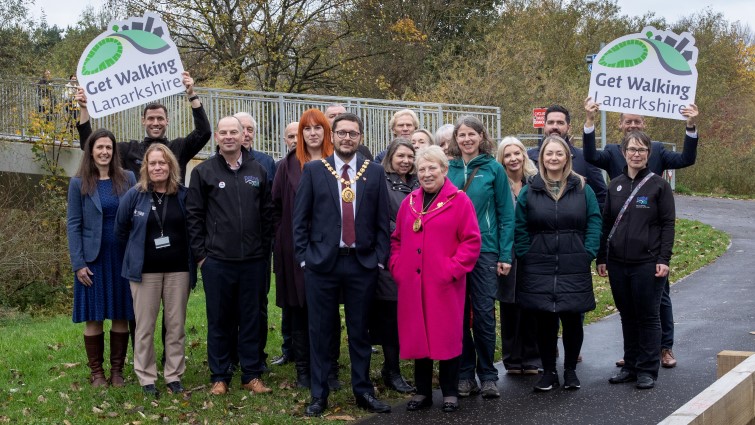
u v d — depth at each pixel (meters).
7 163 16.61
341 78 26.45
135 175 7.29
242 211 6.62
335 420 6.06
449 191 6.32
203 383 7.00
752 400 3.58
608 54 7.75
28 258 14.59
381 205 6.39
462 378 6.79
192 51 24.83
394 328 6.94
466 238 6.25
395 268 6.39
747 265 13.91
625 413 6.13
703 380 6.98
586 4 36.69
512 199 6.85
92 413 6.13
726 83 40.50
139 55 7.33
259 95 17.38
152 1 23.61
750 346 8.23
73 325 10.01
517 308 7.49
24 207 16.77
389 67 29.11
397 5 31.41
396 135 7.98
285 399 6.57
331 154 6.70
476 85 26.39
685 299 11.02
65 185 16.55
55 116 16.28
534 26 35.03
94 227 6.73
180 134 15.20
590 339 8.86
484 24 33.09
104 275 6.75
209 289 6.62
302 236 6.33
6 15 19.16
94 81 7.27
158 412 6.15
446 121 17.80
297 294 6.83
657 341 6.84
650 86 7.67
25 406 6.33
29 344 8.62
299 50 25.73
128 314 6.81
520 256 6.91
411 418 6.12
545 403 6.47
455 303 6.25
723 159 34.88
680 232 18.66
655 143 7.82
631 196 6.93
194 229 6.61
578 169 7.95
